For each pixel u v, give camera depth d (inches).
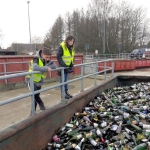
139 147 167.9
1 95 240.1
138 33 1989.4
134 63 637.3
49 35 2297.0
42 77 156.0
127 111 242.4
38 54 148.9
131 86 381.4
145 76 399.5
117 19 1883.6
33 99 148.9
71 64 190.1
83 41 1898.4
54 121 178.2
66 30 2190.0
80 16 2054.6
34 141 152.2
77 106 223.6
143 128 201.2
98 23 1863.9
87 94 250.8
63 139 176.4
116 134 192.4
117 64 580.1
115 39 1851.6
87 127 197.0
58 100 211.0
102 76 392.5
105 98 288.8
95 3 1886.1
